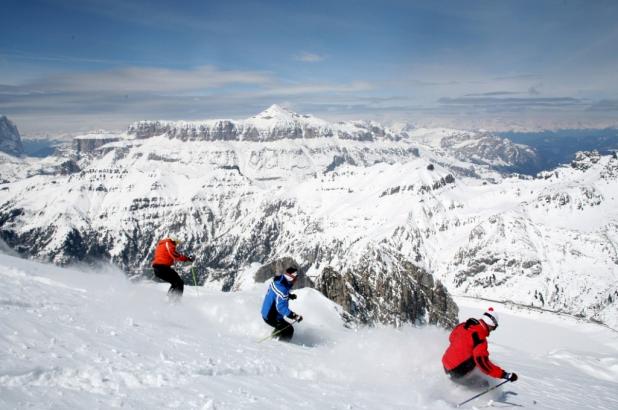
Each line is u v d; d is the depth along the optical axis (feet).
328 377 40.75
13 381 25.39
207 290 83.82
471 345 38.75
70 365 29.40
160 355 35.40
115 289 65.87
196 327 52.75
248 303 69.21
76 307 48.11
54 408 23.34
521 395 44.04
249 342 49.60
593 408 45.32
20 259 83.71
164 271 63.41
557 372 69.26
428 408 35.06
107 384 28.07
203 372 33.86
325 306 111.04
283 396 31.55
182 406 26.66
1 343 30.53
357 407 32.01
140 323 46.62
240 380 33.86
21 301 44.78
